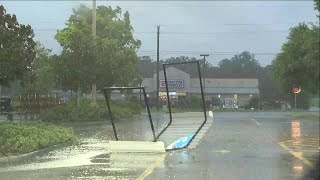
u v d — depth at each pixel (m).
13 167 12.85
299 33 40.88
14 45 17.92
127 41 46.38
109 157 14.96
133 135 22.89
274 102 77.19
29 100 31.56
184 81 77.94
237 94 85.81
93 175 11.48
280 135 22.69
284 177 10.98
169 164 13.30
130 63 41.72
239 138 21.00
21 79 19.92
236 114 49.81
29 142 15.62
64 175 11.50
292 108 71.56
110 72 34.66
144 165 13.13
